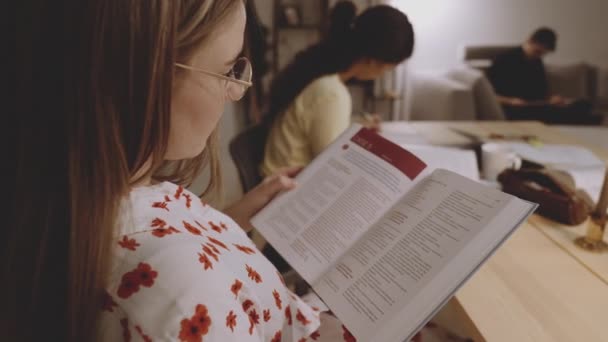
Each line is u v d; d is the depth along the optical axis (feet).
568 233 3.02
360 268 2.02
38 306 1.44
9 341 1.47
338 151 2.81
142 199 1.64
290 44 14.11
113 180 1.33
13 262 1.41
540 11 16.26
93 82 1.26
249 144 4.72
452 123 6.56
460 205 2.02
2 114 1.36
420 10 15.74
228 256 1.65
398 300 1.77
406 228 2.08
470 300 2.27
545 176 3.43
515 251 2.77
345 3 4.76
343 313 1.87
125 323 1.36
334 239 2.28
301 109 4.69
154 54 1.27
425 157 4.07
